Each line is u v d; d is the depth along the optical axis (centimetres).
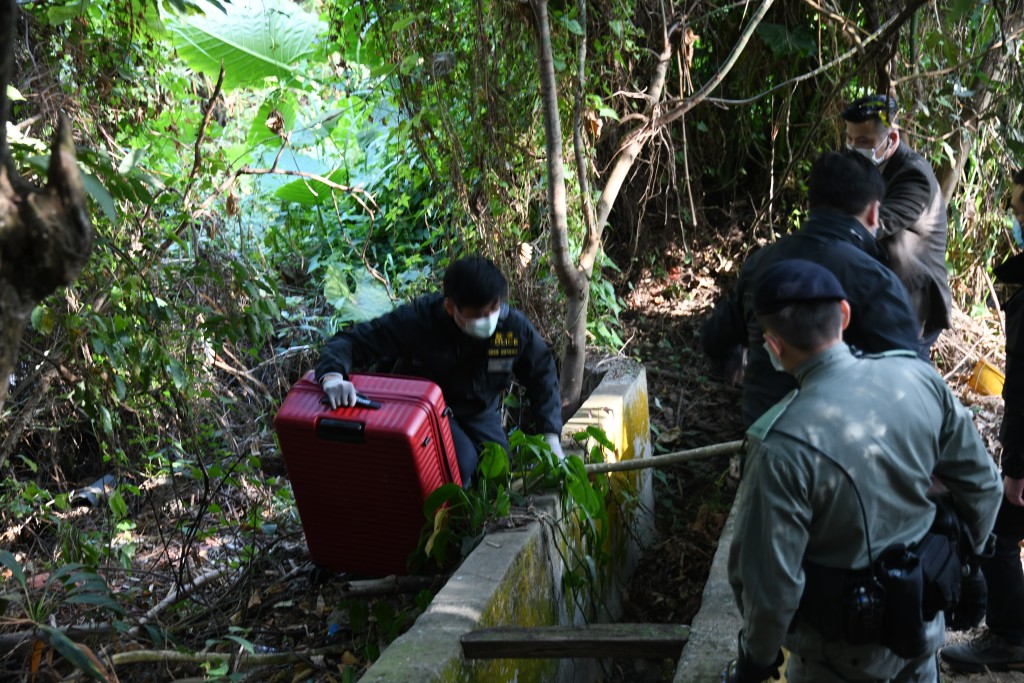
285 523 515
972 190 626
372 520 407
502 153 520
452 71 511
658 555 515
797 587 211
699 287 697
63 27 452
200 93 746
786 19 661
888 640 218
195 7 409
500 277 399
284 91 699
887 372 225
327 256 722
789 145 710
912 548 223
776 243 323
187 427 497
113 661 362
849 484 213
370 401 393
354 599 414
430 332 421
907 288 429
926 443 224
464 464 425
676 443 584
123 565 456
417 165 576
